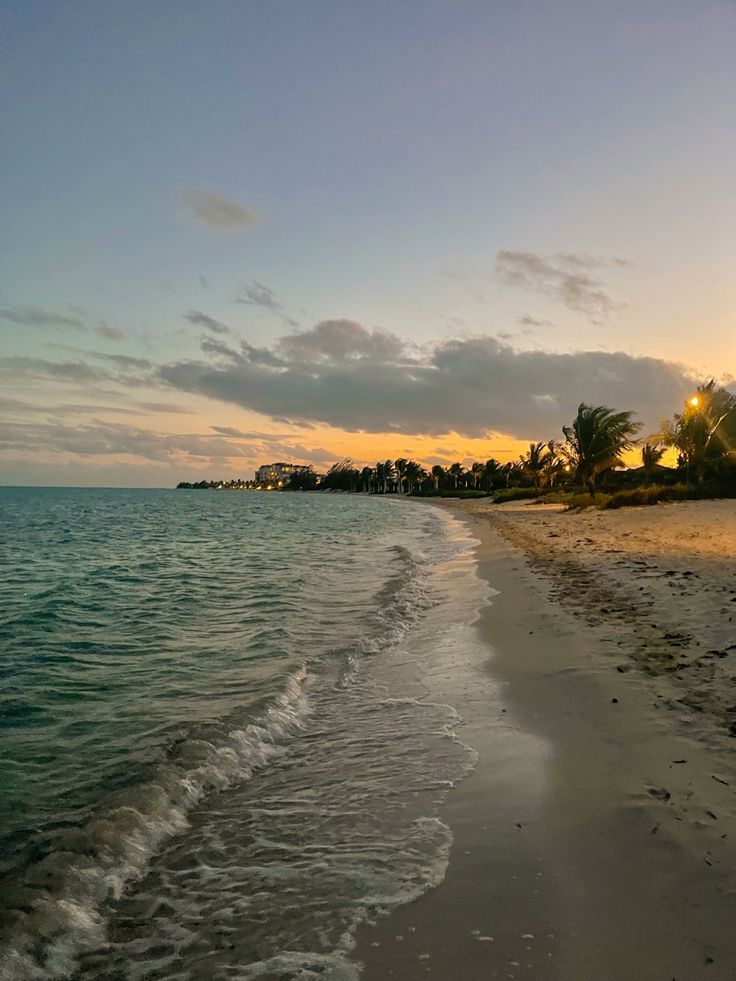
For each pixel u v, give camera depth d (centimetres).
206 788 476
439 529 3506
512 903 320
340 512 6725
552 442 6938
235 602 1292
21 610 1259
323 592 1379
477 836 386
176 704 673
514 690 654
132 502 10519
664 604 948
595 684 633
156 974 290
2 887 352
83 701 690
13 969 291
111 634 1031
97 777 495
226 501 11869
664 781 427
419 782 468
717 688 586
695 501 3316
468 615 1055
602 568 1381
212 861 380
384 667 783
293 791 467
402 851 377
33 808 445
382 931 307
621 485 4759
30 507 7900
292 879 357
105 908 340
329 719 614
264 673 775
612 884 326
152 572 1850
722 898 307
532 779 454
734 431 3488
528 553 1852
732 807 387
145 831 411
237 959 297
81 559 2295
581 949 283
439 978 273
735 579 1102
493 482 11012
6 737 585
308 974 283
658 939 285
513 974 272
